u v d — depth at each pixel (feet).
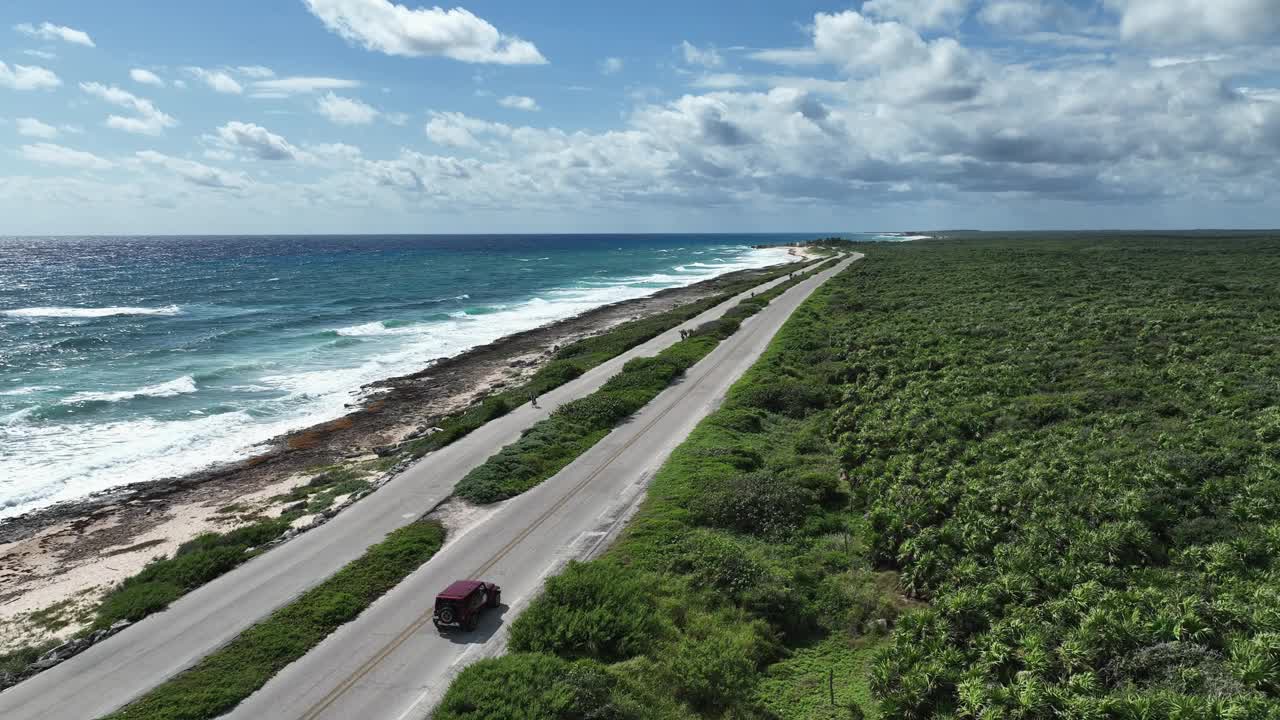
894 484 116.37
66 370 237.86
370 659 78.69
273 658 78.79
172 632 85.66
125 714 69.97
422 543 104.53
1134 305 255.29
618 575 90.63
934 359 188.55
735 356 225.76
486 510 117.50
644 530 105.81
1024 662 71.56
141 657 80.84
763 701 73.77
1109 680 68.95
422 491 126.52
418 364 253.65
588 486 125.59
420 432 175.01
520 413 172.24
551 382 200.54
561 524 111.04
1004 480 111.65
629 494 121.90
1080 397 148.77
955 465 119.96
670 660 77.41
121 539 122.83
